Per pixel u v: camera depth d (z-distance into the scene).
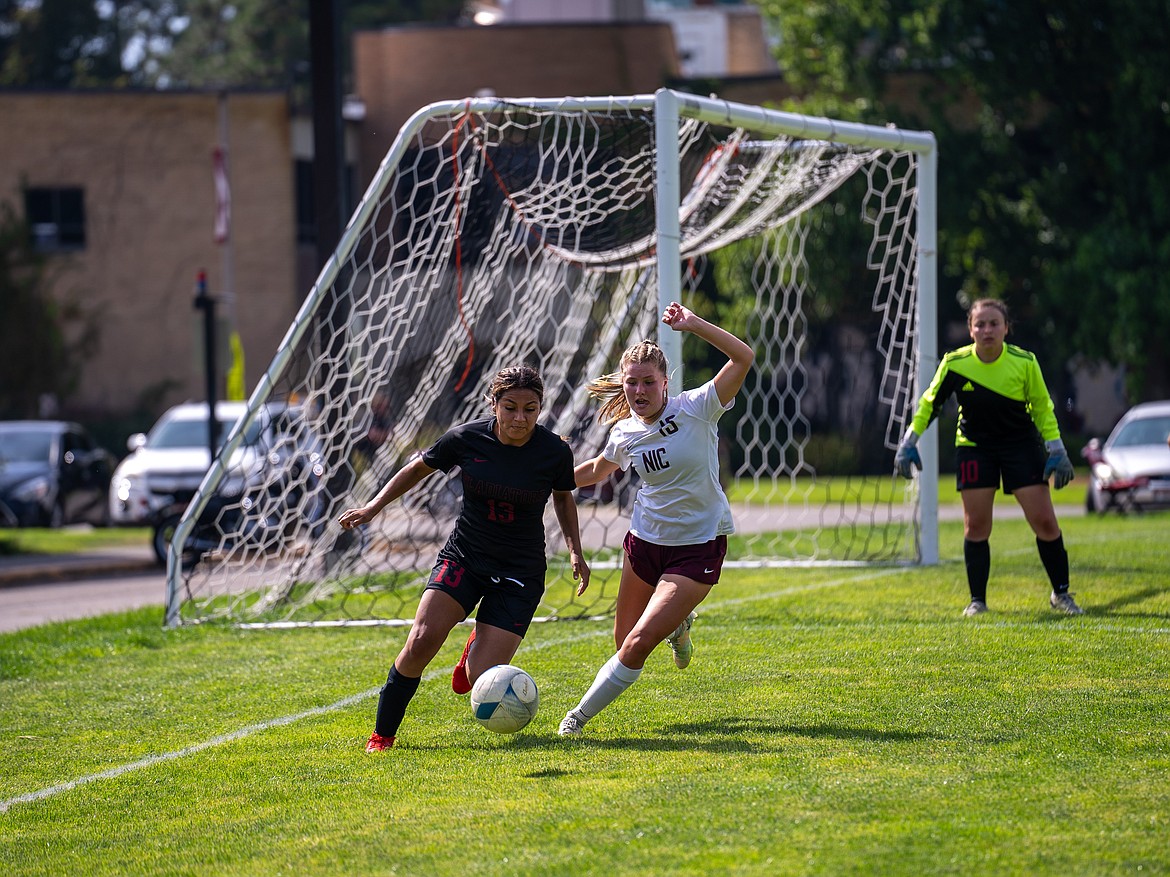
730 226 26.95
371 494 24.81
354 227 20.70
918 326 24.89
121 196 76.56
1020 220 65.88
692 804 9.93
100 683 16.62
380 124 81.00
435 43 80.12
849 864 8.45
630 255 25.69
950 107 70.94
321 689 15.55
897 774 10.52
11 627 24.72
